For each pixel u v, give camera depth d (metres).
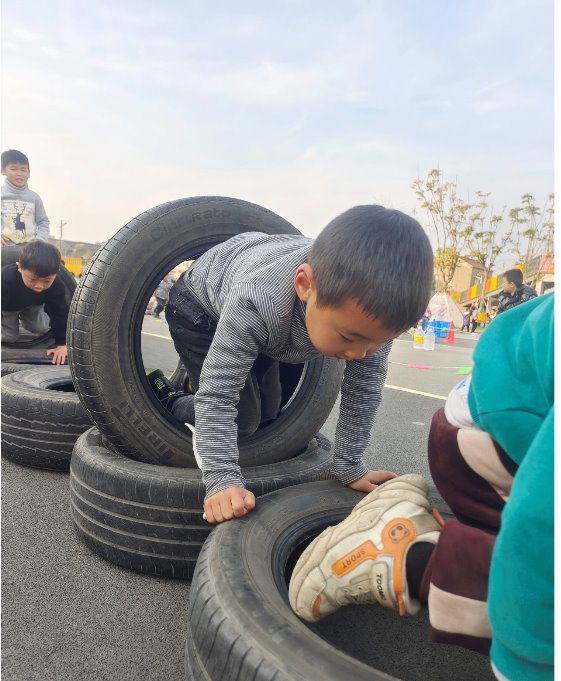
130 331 1.67
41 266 3.28
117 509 1.46
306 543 1.32
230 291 1.42
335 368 1.90
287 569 1.26
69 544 1.59
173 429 1.70
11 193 4.79
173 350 5.94
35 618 1.24
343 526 1.09
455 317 19.59
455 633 0.88
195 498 1.42
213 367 1.35
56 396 2.14
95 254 1.73
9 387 2.24
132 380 1.66
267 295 1.32
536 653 0.70
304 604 1.05
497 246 25.92
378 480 1.51
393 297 1.07
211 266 1.70
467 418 0.97
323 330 1.17
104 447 1.69
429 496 1.44
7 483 2.03
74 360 1.64
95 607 1.29
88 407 1.65
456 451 0.96
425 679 1.13
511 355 0.86
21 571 1.43
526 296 6.32
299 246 1.49
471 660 1.19
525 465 0.70
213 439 1.34
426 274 1.12
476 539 0.88
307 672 0.80
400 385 4.69
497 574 0.72
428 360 7.21
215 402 1.34
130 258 1.69
